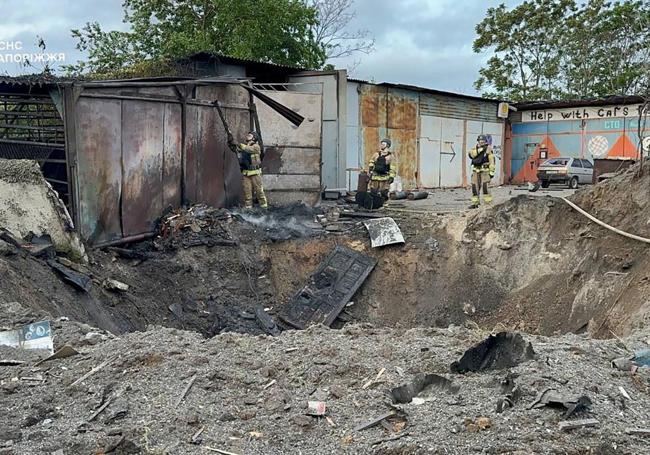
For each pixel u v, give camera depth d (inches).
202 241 499.5
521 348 214.2
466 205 722.8
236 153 586.2
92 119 427.2
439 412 178.9
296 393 198.2
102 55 1002.7
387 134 991.6
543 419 171.0
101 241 442.0
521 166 1341.0
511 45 1731.1
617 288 405.1
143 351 226.2
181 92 522.9
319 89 771.4
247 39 996.6
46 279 350.9
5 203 376.8
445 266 512.4
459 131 1173.7
